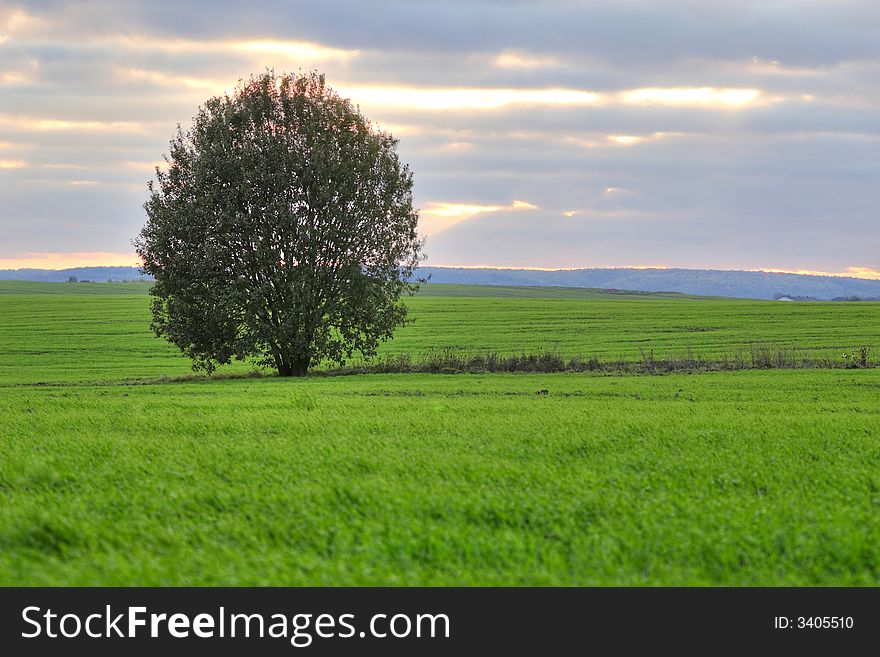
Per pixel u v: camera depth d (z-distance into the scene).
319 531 16.58
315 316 91.44
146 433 34.44
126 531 16.86
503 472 22.80
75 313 187.25
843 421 37.09
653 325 152.62
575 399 53.97
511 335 139.12
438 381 72.56
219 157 88.75
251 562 14.95
